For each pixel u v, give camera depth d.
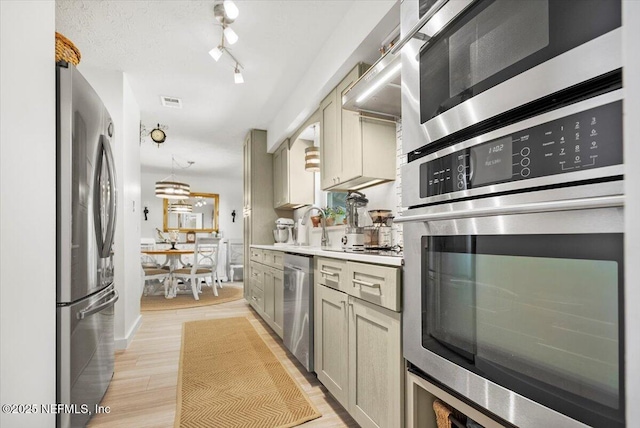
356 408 1.51
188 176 8.05
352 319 1.55
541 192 0.71
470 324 0.90
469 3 0.91
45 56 1.30
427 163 1.07
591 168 0.61
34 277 1.18
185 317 3.84
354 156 2.21
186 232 7.95
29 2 1.17
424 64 1.09
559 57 0.67
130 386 2.06
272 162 4.55
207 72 2.93
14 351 1.04
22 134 1.10
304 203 3.86
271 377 2.20
